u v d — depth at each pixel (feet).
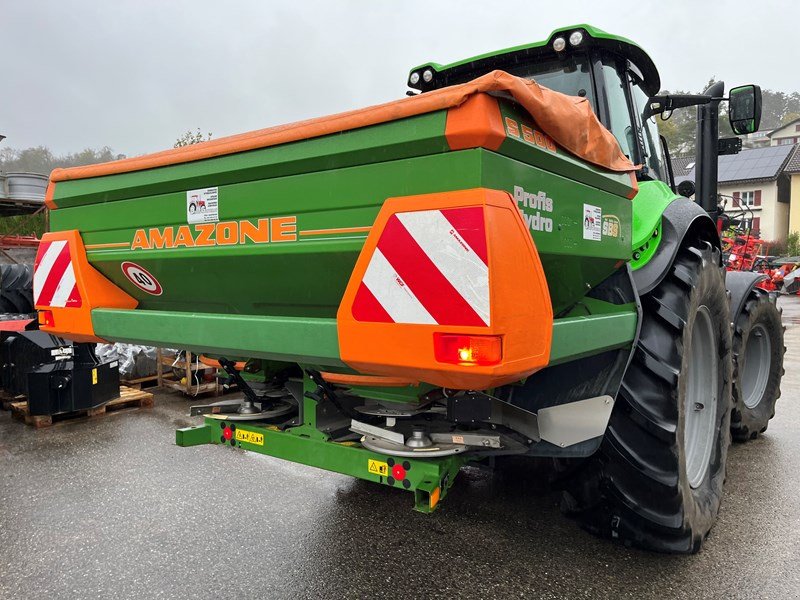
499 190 5.20
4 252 29.71
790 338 32.76
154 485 11.52
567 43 9.36
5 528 9.71
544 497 10.78
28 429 15.57
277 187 6.47
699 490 9.09
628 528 8.34
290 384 9.20
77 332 8.82
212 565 8.51
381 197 5.67
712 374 10.03
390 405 7.72
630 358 7.70
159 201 7.70
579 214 6.68
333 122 5.87
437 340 5.22
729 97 11.44
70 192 8.72
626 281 7.93
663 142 12.03
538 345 5.47
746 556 8.66
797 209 112.68
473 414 6.69
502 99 5.19
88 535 9.45
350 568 8.41
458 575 8.20
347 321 5.82
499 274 4.98
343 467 7.70
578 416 7.53
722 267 10.25
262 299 7.58
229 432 9.04
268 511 10.31
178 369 19.56
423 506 6.95
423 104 5.22
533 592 7.76
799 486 11.39
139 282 8.61
